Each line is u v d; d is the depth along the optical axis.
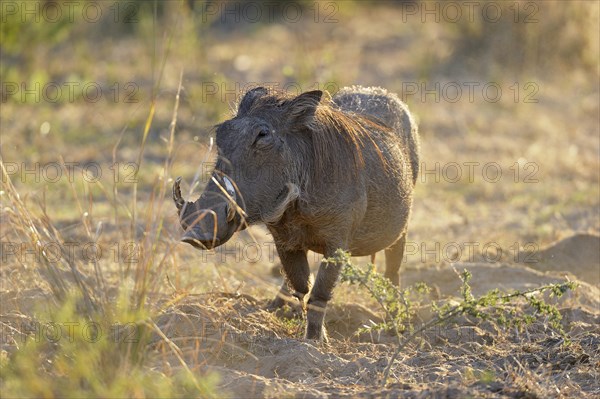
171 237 18.31
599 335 21.41
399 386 17.61
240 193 19.03
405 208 23.88
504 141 50.22
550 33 65.31
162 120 48.50
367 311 24.66
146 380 16.22
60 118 50.44
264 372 19.22
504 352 20.42
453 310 19.22
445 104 56.84
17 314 20.30
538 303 19.56
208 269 27.05
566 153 47.81
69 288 18.59
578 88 62.12
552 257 31.94
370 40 73.69
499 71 63.62
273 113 20.48
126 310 17.31
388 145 23.31
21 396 15.76
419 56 66.44
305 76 55.03
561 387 17.88
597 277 30.48
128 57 63.62
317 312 21.78
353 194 21.56
